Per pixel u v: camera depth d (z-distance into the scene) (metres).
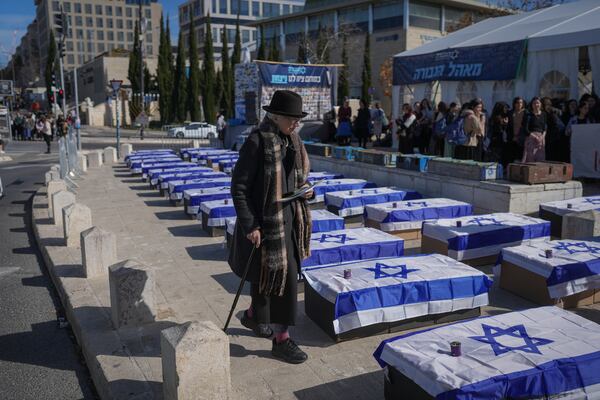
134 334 4.55
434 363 3.06
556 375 2.97
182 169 14.31
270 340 4.49
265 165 3.74
